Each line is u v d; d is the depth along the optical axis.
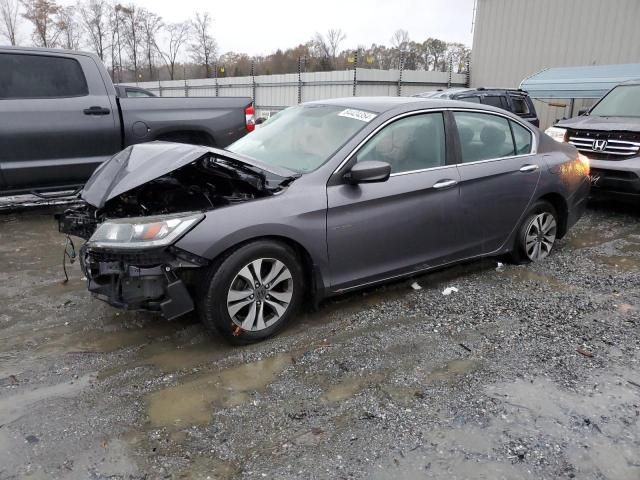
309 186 3.60
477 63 20.06
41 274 4.75
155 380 3.07
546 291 4.47
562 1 17.17
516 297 4.33
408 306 4.14
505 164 4.65
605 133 7.19
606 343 3.54
